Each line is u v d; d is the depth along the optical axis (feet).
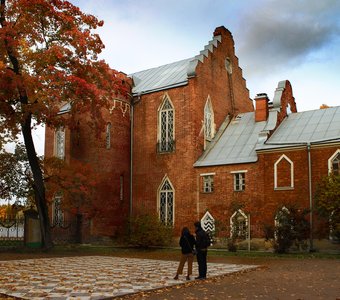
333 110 102.22
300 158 89.97
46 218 92.73
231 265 64.39
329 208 76.28
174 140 109.40
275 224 90.27
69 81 81.92
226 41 126.82
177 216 105.70
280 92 106.42
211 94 115.75
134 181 114.83
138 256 81.05
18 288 42.22
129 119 117.29
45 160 98.27
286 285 44.98
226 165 99.91
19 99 86.89
